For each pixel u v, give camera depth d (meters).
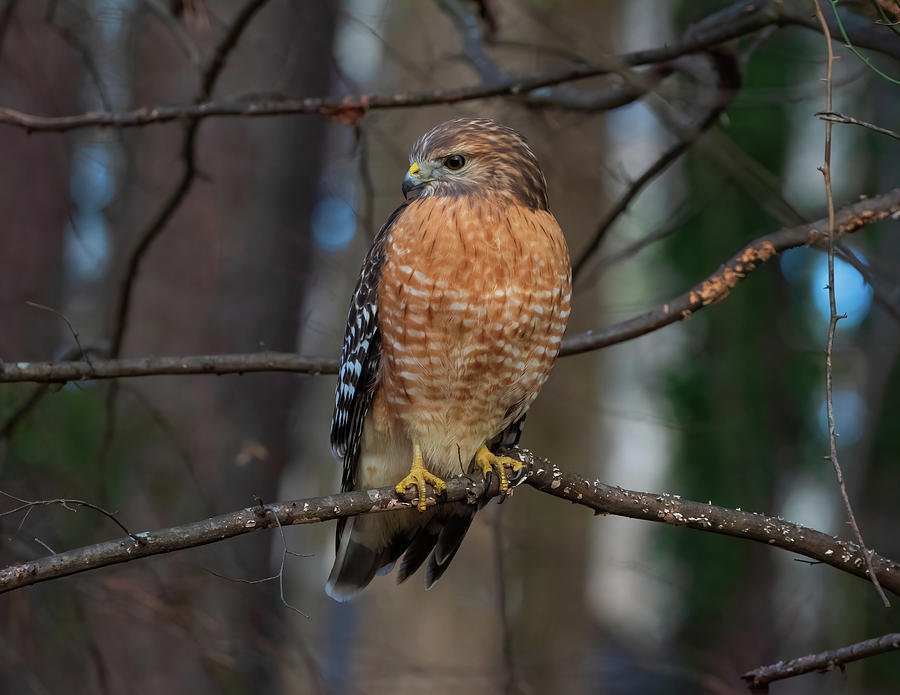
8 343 12.73
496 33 9.62
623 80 8.62
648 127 14.90
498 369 6.92
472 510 7.37
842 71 10.72
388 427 7.31
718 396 13.60
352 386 7.32
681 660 13.52
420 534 7.63
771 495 13.70
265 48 11.31
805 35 11.34
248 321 13.54
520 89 8.03
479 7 9.29
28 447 9.71
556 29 8.38
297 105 8.16
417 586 13.90
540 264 6.77
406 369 6.94
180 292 13.35
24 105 12.67
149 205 13.24
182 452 9.02
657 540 15.16
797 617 14.05
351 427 7.39
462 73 12.89
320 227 14.22
